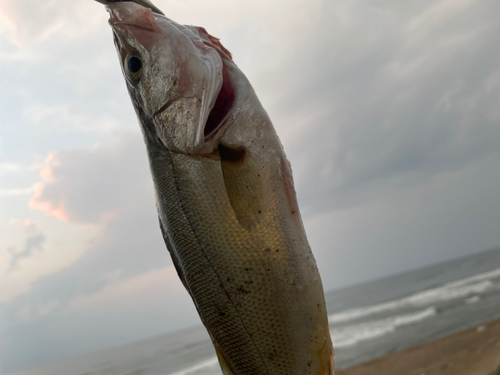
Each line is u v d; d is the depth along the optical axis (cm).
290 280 25
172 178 27
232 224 25
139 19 28
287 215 26
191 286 26
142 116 29
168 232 27
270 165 26
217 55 27
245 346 25
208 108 26
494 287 400
